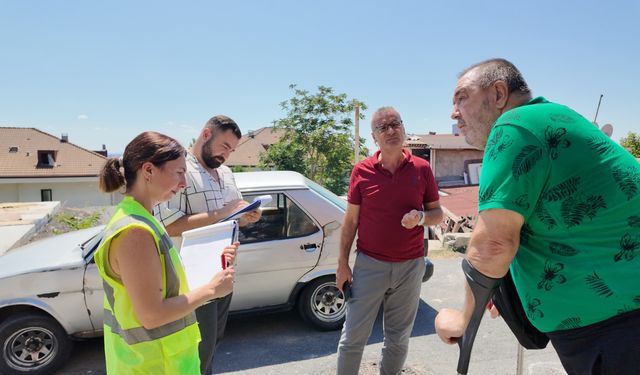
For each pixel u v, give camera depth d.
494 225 1.34
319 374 3.43
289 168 17.39
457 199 13.23
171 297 1.66
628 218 1.28
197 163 2.76
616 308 1.26
